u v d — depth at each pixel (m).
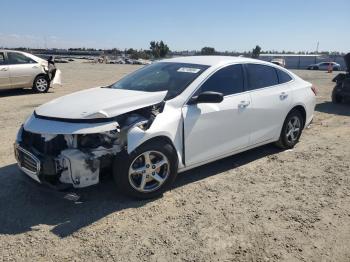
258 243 3.53
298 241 3.57
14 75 12.85
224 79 5.11
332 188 4.82
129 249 3.42
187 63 5.34
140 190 4.25
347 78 11.32
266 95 5.60
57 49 126.31
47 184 3.92
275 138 5.98
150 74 5.34
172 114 4.41
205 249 3.43
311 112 6.62
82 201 4.05
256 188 4.79
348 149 6.52
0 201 4.31
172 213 4.09
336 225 3.88
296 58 64.94
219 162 5.71
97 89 5.15
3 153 5.99
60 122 3.96
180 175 5.16
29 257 3.29
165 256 3.32
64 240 3.56
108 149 4.02
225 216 4.03
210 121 4.77
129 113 4.31
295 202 4.40
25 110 9.78
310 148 6.54
